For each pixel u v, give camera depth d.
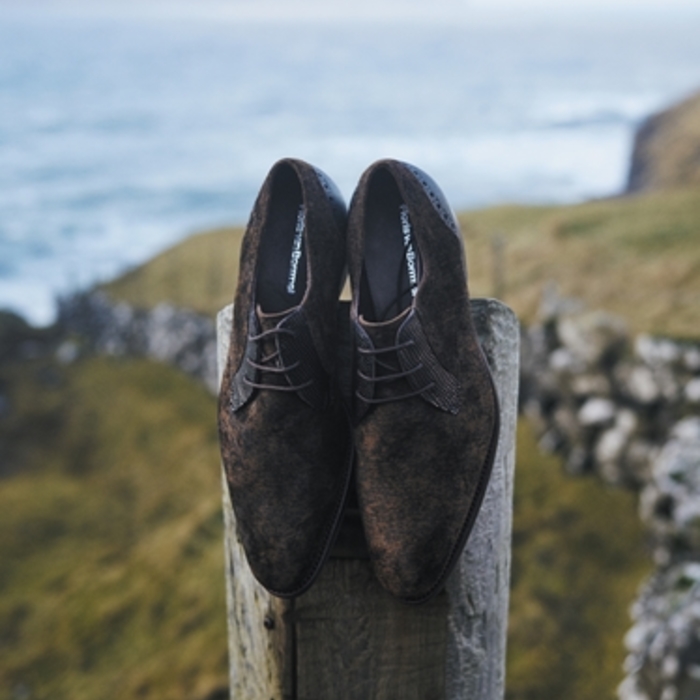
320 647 1.57
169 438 16.64
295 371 1.49
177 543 11.19
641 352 8.90
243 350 1.56
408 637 1.55
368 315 1.64
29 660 9.45
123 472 16.00
